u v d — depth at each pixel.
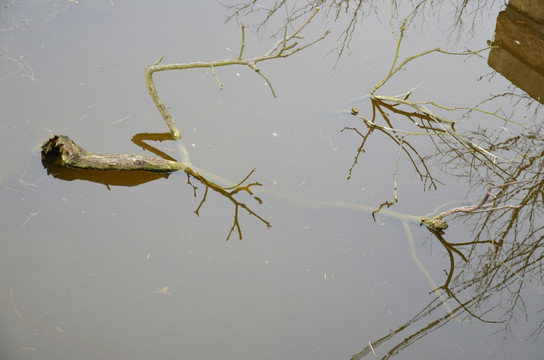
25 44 6.00
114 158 4.82
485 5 6.99
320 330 4.04
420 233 4.75
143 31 6.36
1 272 4.09
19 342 3.71
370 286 4.34
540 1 6.36
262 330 3.99
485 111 5.72
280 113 5.60
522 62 6.30
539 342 4.05
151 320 3.95
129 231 4.48
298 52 6.32
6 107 5.26
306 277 4.35
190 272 4.27
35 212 4.50
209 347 3.85
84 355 3.71
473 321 4.16
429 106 5.83
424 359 3.93
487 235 4.75
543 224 4.82
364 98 5.86
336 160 5.24
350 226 4.73
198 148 5.17
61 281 4.09
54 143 4.73
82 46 6.07
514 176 5.21
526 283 4.42
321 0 6.97
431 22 6.89
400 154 5.27
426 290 4.35
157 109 5.48
